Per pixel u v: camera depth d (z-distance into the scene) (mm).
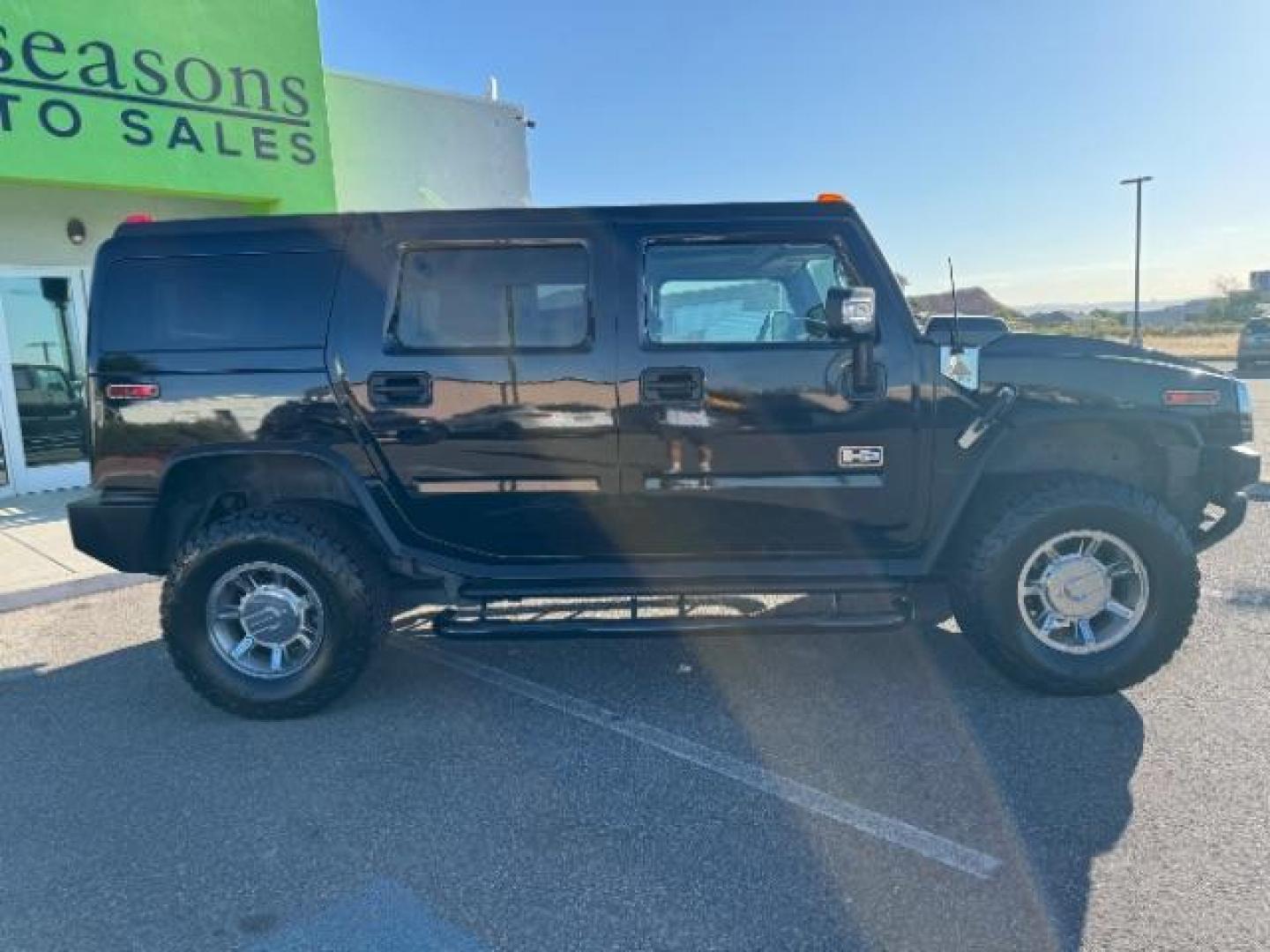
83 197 8891
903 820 2850
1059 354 3658
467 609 4047
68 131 7770
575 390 3600
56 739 3646
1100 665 3617
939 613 4332
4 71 7391
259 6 8875
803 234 3598
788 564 3764
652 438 3609
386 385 3633
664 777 3174
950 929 2330
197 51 8477
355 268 3656
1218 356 29312
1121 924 2326
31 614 5430
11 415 8695
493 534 3764
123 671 4445
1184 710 3549
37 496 8727
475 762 3330
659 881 2568
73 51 7734
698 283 3668
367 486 3691
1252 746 3236
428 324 3662
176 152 8445
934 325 3781
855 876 2564
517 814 2953
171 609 3691
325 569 3641
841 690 3883
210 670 3738
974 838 2732
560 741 3486
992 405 3584
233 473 3818
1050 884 2496
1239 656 4066
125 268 3723
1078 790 2986
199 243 3715
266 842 2836
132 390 3709
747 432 3594
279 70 9094
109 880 2648
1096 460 3764
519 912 2447
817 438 3600
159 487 3734
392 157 11375
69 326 8992
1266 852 2604
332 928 2402
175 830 2914
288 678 3752
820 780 3121
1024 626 3635
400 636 4699
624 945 2307
